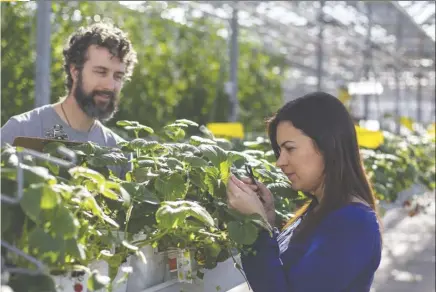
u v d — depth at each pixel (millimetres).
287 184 2869
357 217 2238
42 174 1686
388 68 21438
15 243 1693
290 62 20344
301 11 11625
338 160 2305
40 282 1638
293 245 2322
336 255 2197
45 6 5477
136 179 2502
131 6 10227
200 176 2525
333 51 18500
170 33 11711
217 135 5566
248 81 13930
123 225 2254
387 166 5797
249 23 13562
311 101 2340
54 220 1622
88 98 3160
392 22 14820
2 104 6906
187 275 2375
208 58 12273
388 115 11289
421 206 6926
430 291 7176
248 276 2324
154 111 9750
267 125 2488
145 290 2279
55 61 7734
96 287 1678
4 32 7070
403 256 9023
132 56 3445
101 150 2492
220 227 2584
